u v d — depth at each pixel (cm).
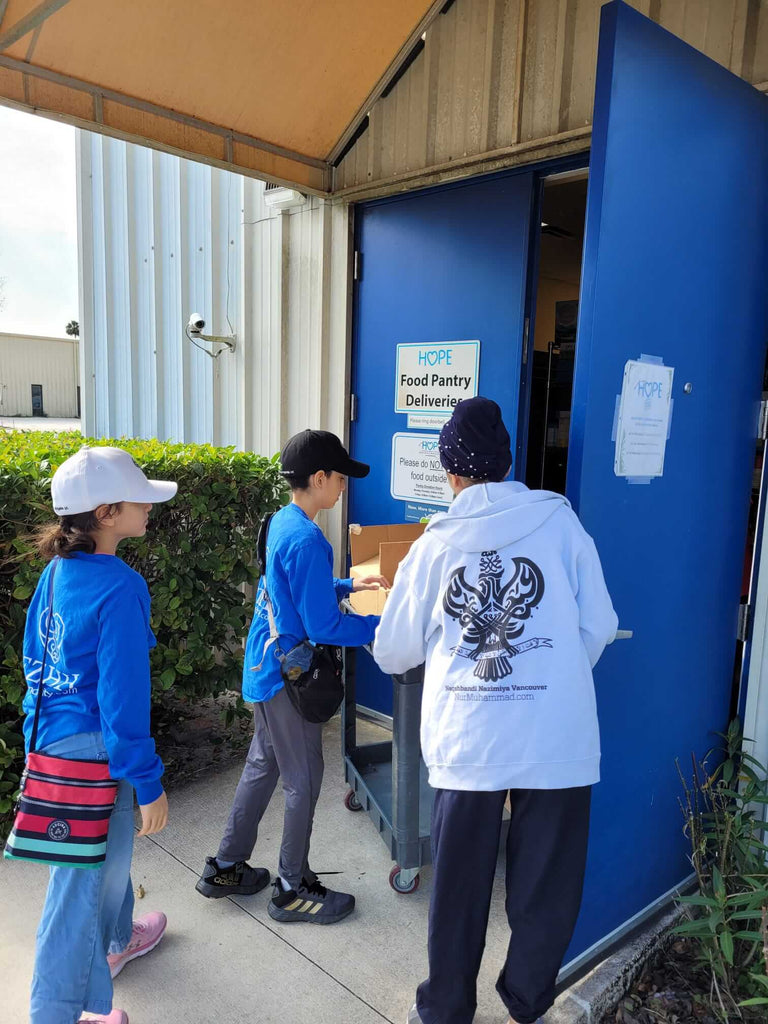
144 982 223
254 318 475
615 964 221
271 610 234
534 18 311
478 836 171
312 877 258
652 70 190
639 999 221
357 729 405
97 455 179
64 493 176
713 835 234
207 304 514
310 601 221
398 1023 209
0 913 252
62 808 174
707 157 214
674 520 225
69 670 176
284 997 218
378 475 410
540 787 164
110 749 173
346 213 404
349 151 398
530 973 176
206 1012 212
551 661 167
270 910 250
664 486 219
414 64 360
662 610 226
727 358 237
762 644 250
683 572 232
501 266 339
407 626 182
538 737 165
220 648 379
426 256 372
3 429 433
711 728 257
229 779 351
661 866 242
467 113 339
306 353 441
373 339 404
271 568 232
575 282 658
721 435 240
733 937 216
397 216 384
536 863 171
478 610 171
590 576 174
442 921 176
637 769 226
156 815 181
